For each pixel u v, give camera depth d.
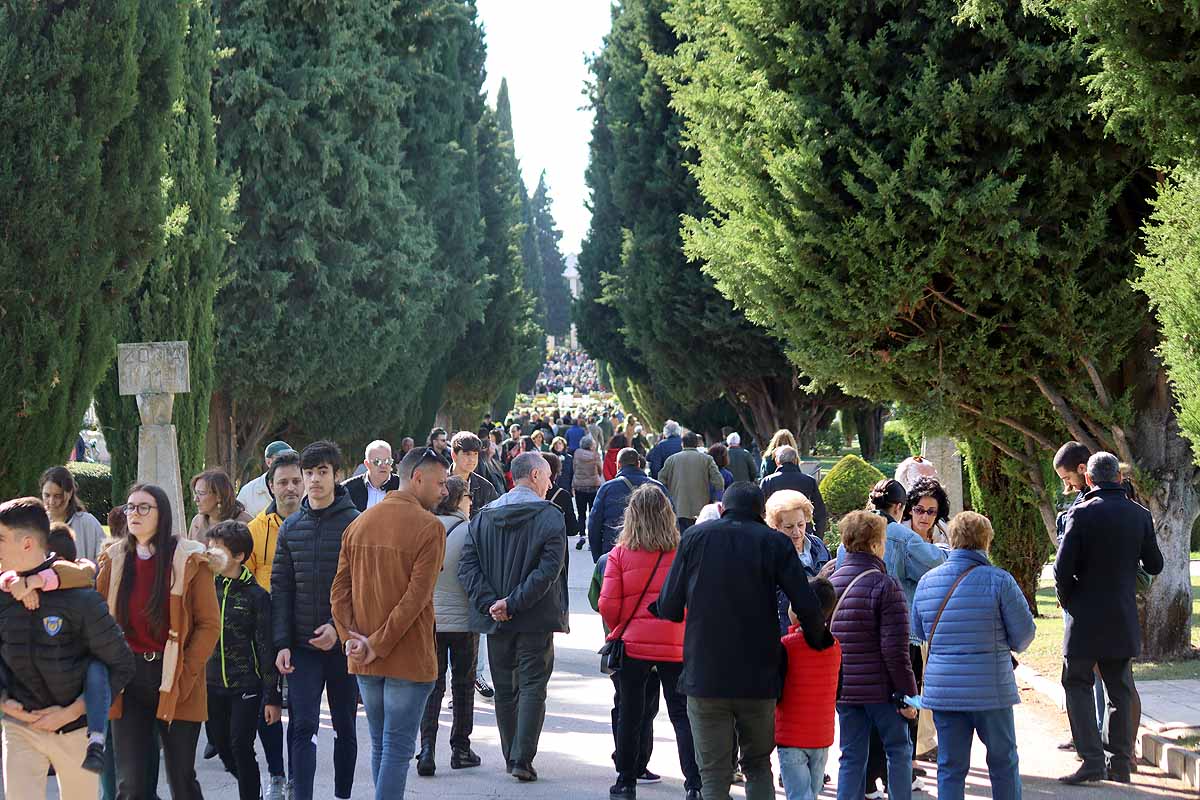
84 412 11.27
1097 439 11.90
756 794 6.35
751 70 12.08
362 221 25.78
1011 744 6.86
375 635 6.75
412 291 28.17
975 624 6.87
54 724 5.63
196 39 17.75
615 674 7.89
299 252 24.27
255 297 24.16
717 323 29.66
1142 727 9.08
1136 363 11.66
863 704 6.88
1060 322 10.91
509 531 8.28
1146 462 11.69
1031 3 9.27
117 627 5.82
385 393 28.89
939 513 8.22
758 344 29.86
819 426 37.44
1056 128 10.47
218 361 24.06
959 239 10.50
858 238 10.74
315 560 7.28
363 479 10.23
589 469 24.12
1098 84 8.40
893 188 10.46
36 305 10.54
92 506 25.03
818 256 11.16
